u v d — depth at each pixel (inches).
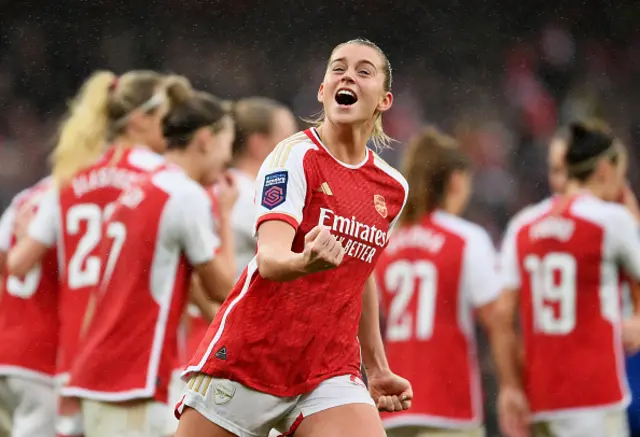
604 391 775.1
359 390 473.4
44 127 2140.7
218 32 2268.7
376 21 2356.1
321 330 460.4
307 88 2257.6
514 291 812.0
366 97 455.5
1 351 735.1
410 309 793.6
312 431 463.2
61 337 697.0
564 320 784.3
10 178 2079.2
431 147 800.3
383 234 471.2
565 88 2407.7
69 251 692.1
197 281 714.2
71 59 2191.2
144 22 2219.5
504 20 2402.8
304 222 449.4
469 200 2158.0
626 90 2437.3
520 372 804.6
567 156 796.6
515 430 805.9
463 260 783.7
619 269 783.1
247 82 2249.0
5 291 743.7
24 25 2185.0
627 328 784.3
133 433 624.7
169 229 627.5
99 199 681.6
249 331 455.2
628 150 2310.5
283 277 401.7
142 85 685.9
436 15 2372.0
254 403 459.8
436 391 779.4
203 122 665.0
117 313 627.8
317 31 2301.9
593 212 777.6
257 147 844.6
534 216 807.1
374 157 476.1
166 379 629.3
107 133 692.7
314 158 450.9
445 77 2378.2
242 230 792.3
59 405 658.2
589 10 2461.9
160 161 678.5
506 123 2329.0
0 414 762.8
